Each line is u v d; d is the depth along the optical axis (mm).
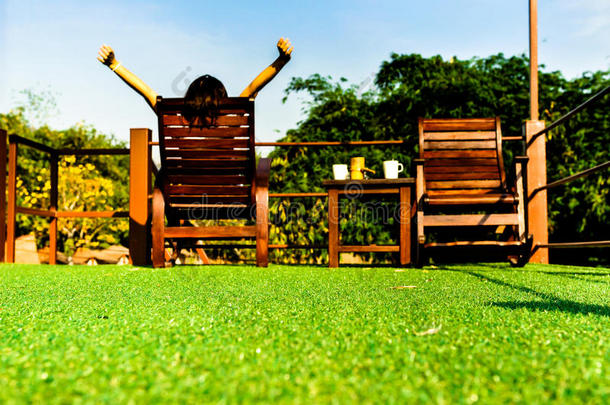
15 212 4688
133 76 3875
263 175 3992
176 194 3971
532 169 4613
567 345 1214
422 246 3992
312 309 1807
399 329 1412
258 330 1401
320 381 924
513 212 4113
